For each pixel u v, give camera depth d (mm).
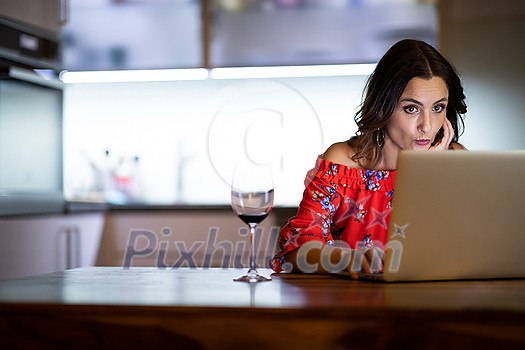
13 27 4051
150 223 4539
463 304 1523
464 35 4535
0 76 3869
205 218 4484
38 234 3996
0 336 1595
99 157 5211
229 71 4992
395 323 1471
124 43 4871
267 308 1502
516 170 1917
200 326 1523
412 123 2605
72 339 1569
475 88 4523
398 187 1894
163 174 5191
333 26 4742
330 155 2746
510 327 1445
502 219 1940
